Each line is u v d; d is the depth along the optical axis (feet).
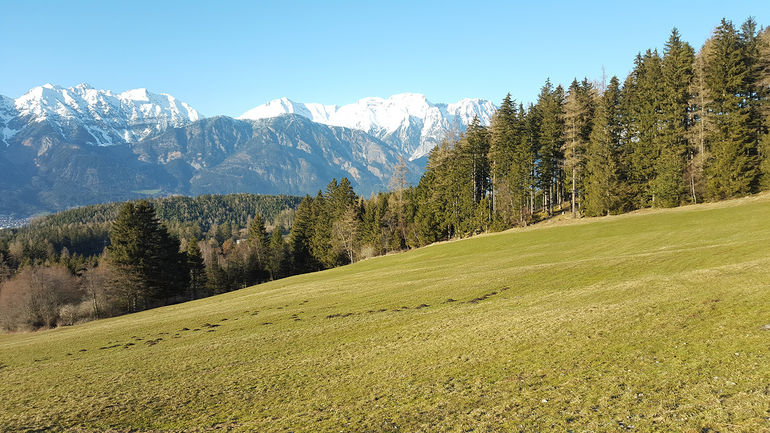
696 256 90.48
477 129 301.22
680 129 210.18
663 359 39.40
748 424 26.50
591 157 231.09
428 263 184.75
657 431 27.71
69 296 248.11
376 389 45.62
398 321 77.66
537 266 113.50
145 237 243.81
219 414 44.80
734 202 179.52
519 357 47.78
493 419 33.63
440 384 43.91
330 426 37.27
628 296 66.44
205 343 83.76
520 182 258.78
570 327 54.80
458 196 300.40
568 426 30.37
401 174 344.69
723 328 43.83
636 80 249.34
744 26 242.37
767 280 58.90
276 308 117.08
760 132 198.90
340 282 159.22
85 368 75.20
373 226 338.34
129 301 240.73
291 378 54.34
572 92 246.06
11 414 52.34
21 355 99.71
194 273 337.11
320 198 386.52
